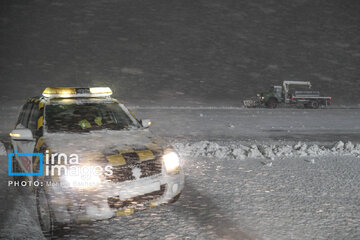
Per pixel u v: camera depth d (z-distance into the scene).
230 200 4.71
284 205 4.53
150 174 3.85
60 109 5.14
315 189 5.24
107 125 4.99
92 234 3.65
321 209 4.39
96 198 3.57
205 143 8.52
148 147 4.12
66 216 3.53
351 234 3.66
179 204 4.55
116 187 3.64
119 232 3.70
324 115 20.61
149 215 4.17
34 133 4.79
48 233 3.69
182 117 18.02
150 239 3.54
